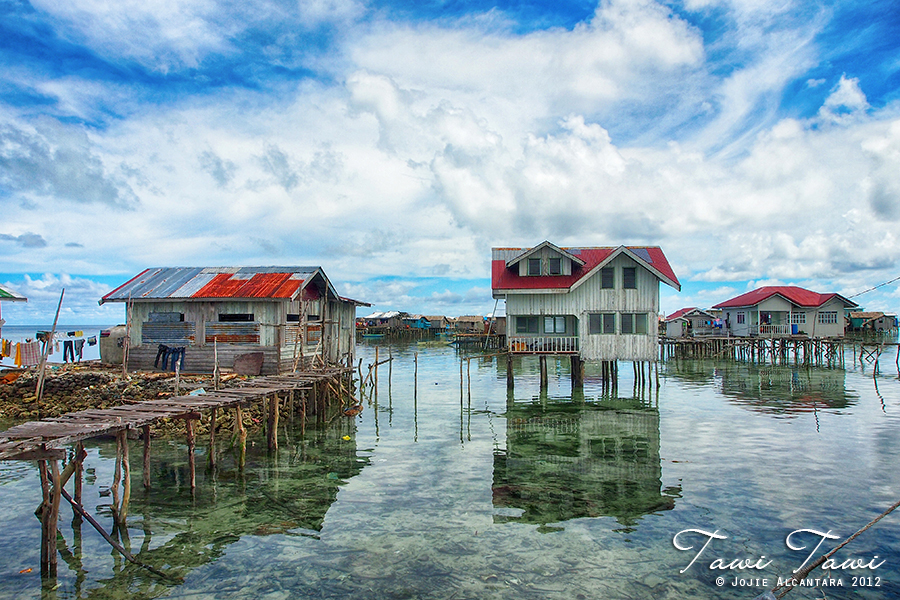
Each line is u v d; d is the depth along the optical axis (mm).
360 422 23250
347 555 10320
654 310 28578
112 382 22359
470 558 10172
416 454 17688
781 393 30328
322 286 29203
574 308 28875
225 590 9086
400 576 9523
